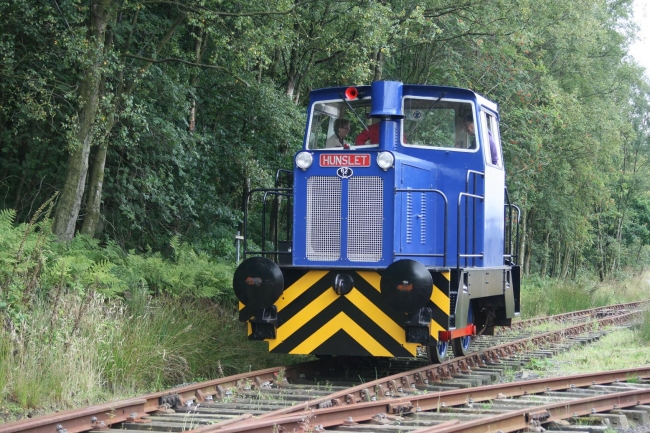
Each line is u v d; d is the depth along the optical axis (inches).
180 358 423.2
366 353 424.5
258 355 485.4
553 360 554.3
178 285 545.6
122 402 312.0
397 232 422.9
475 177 467.5
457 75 1062.4
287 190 447.5
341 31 813.9
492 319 558.9
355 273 426.9
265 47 722.2
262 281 418.9
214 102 876.0
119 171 767.7
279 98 856.3
